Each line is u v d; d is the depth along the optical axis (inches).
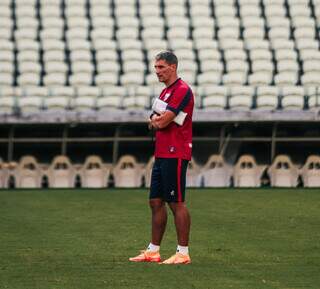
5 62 2650.1
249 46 2721.5
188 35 2763.3
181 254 1023.0
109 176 2308.1
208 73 2615.7
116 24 2778.1
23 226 1375.5
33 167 2267.5
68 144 2453.2
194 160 2365.9
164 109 1024.2
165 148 1027.3
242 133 2431.1
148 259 1035.9
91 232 1301.7
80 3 2815.0
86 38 2748.5
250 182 2246.6
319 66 2664.9
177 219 1023.6
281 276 936.3
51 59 2664.9
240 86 2536.9
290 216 1505.9
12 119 2297.0
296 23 2792.8
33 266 993.5
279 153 2450.8
